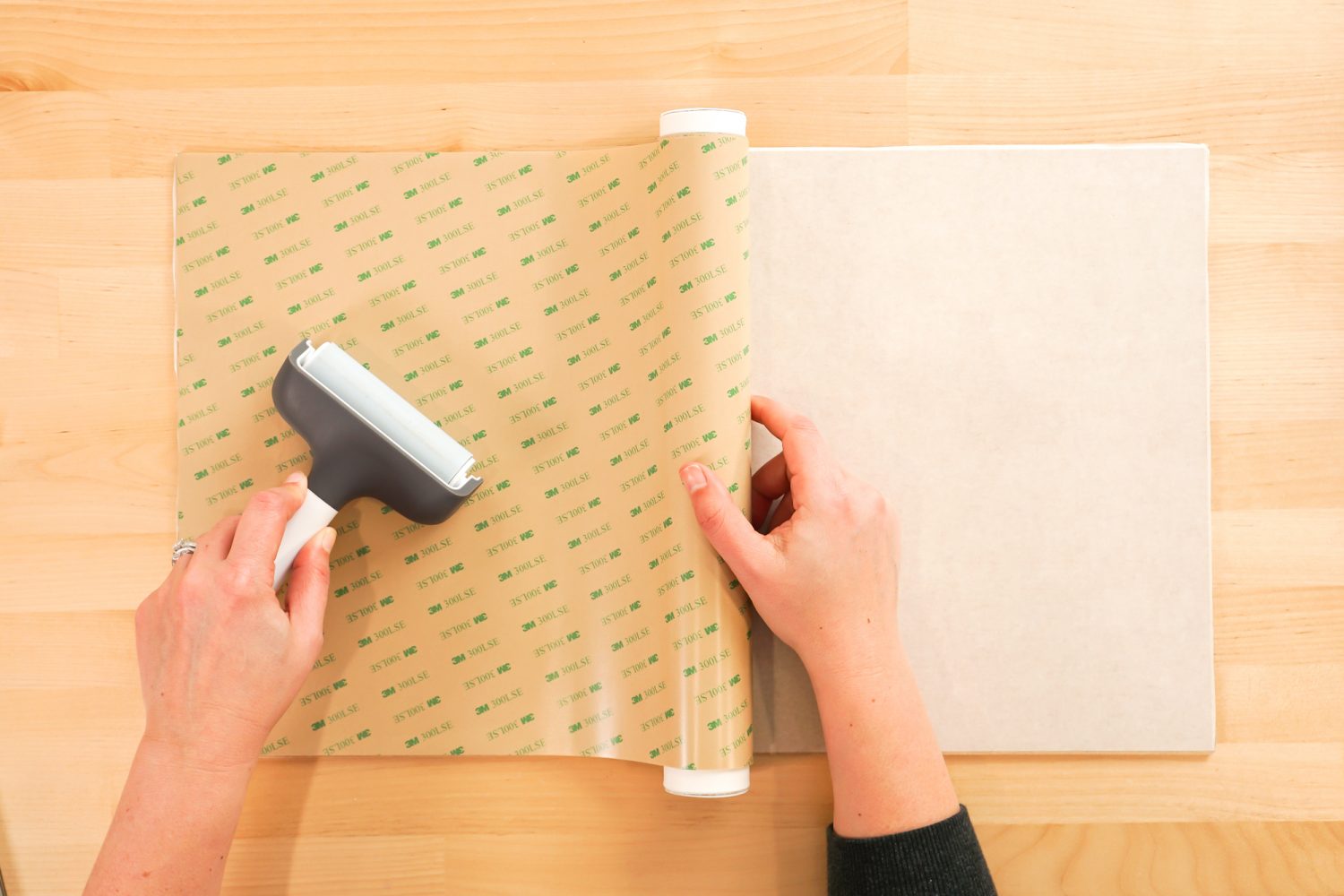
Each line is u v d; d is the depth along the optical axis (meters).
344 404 0.56
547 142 0.64
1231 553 0.64
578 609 0.62
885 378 0.64
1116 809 0.63
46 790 0.62
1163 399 0.64
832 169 0.63
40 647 0.63
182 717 0.53
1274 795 0.63
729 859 0.63
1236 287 0.65
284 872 0.62
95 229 0.64
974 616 0.64
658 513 0.60
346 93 0.64
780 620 0.57
